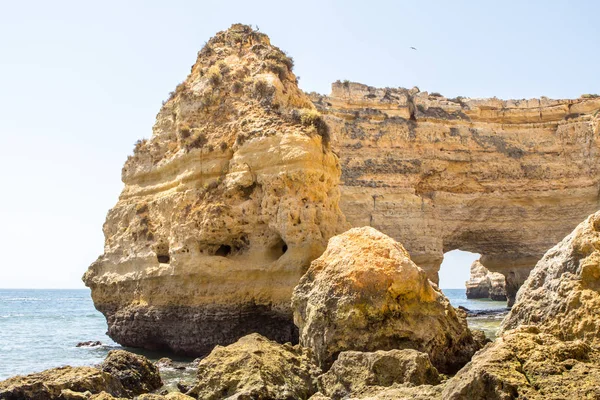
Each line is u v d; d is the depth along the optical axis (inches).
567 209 1953.7
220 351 604.7
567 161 1979.6
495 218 1989.4
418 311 646.5
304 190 887.1
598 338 519.2
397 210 1891.0
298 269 852.6
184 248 948.0
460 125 2022.6
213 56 1160.8
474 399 381.7
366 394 496.1
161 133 1128.8
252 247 925.2
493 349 426.0
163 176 1086.4
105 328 1716.3
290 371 588.4
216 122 1029.8
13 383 543.5
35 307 3388.3
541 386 374.9
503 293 2992.1
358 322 627.2
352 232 725.3
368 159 1915.6
